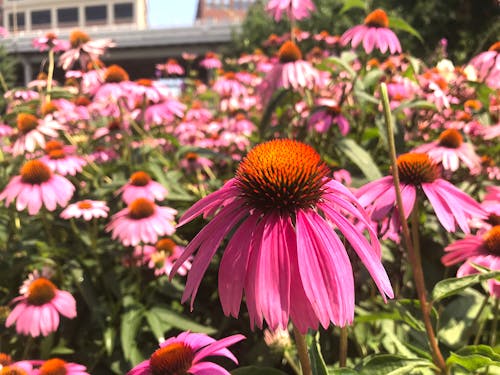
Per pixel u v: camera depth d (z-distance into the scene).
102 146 0.68
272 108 0.56
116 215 0.46
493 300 0.37
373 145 0.55
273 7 0.62
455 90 0.56
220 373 0.22
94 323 0.44
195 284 0.17
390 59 0.69
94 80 0.63
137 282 0.45
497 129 0.49
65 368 0.31
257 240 0.18
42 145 0.54
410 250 0.24
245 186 0.19
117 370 0.41
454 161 0.39
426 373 0.29
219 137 0.78
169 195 0.52
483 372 0.30
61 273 0.44
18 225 0.51
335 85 0.65
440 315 0.37
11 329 0.41
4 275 0.44
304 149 0.20
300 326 0.16
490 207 0.33
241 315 0.45
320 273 0.17
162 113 0.65
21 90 0.69
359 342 0.36
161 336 0.40
